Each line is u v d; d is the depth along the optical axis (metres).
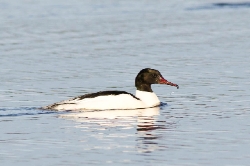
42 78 25.03
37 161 14.59
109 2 52.03
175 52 30.77
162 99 21.56
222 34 36.38
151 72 20.66
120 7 49.16
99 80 24.56
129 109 20.02
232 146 15.70
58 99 21.42
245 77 24.78
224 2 52.44
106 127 17.67
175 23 41.03
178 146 15.73
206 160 14.60
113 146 15.77
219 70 26.30
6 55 30.31
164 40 34.41
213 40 34.31
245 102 20.78
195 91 22.59
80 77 25.17
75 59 29.12
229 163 14.38
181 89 23.00
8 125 17.91
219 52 30.67
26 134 16.91
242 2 52.22
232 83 23.77
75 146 15.75
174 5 50.69
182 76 25.28
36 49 31.83
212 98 21.45
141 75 20.62
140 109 20.06
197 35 36.09
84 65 27.67
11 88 23.20
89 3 51.19
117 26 39.56
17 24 40.25
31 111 19.56
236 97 21.52
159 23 40.97
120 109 19.94
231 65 27.34
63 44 33.25
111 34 36.50
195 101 21.09
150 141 16.20
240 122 18.17
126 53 30.58
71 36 35.81
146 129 17.44
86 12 46.16
